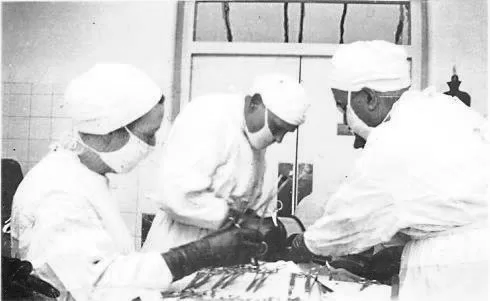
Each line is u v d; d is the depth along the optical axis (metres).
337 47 2.62
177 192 2.31
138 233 2.52
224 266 2.27
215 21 2.65
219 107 2.40
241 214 2.41
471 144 2.11
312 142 2.55
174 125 2.40
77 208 2.16
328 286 2.27
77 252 2.11
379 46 2.30
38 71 2.68
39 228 2.13
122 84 2.19
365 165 2.14
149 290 2.12
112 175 2.52
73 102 2.20
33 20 2.69
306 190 2.53
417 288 2.17
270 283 2.24
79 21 2.68
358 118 2.31
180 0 2.65
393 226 2.13
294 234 2.49
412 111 2.20
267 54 2.64
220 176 2.37
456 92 2.59
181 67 2.65
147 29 2.67
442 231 2.13
